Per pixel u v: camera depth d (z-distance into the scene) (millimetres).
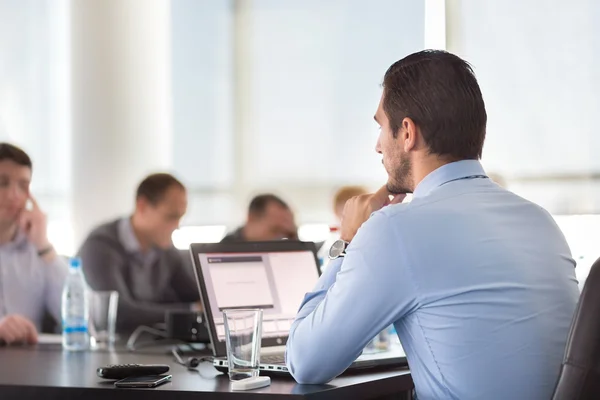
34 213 3852
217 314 2492
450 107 2041
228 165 8242
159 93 7941
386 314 1949
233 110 8273
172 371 2387
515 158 5129
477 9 5102
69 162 7777
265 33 8172
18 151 3805
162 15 8031
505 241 1968
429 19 3389
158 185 4852
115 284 4703
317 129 7922
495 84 5184
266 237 5305
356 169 7742
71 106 7609
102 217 7496
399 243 1936
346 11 7805
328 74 7879
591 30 5137
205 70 8344
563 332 1960
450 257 1928
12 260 3797
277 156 8078
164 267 4969
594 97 5082
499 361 1914
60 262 3920
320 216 7859
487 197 2025
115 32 7570
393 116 2113
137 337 3465
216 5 8391
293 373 2062
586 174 5004
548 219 2076
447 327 1924
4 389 2211
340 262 2180
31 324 3258
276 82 8117
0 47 8031
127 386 2096
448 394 1942
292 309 2631
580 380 1696
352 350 1992
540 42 5160
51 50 7988
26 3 8023
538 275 1969
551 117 5125
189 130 8266
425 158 2072
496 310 1922
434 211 1969
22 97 7984
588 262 3549
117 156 7547
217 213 8211
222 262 2566
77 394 2133
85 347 3092
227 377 2248
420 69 2082
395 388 2219
